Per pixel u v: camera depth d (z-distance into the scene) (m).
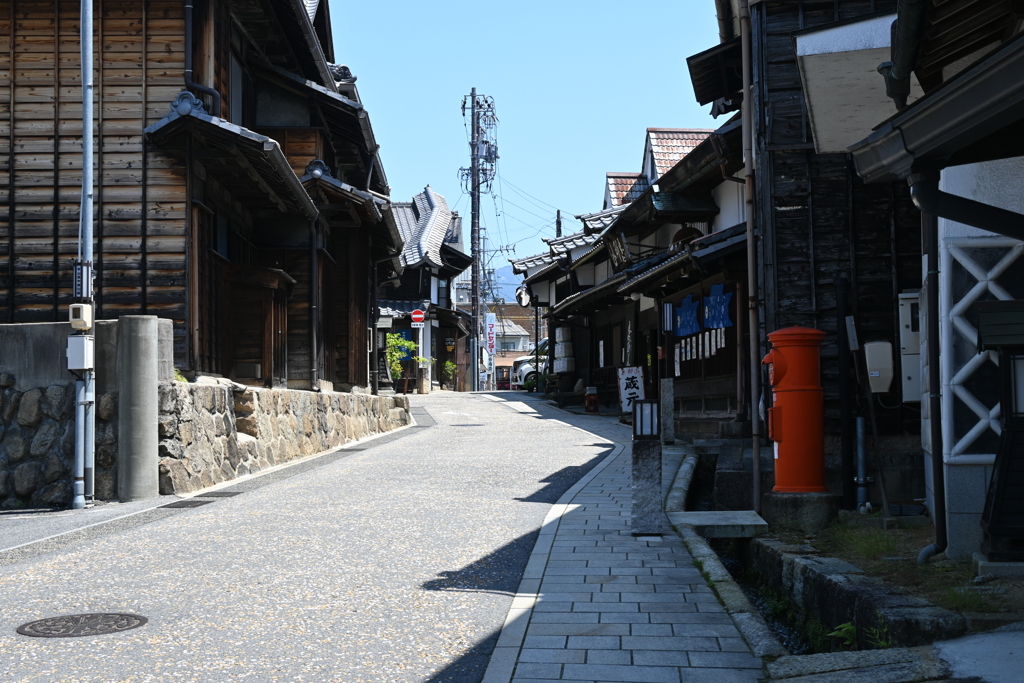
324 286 19.45
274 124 18.50
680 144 24.88
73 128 13.64
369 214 19.47
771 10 12.27
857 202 11.77
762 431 12.55
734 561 8.67
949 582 5.89
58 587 6.46
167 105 13.66
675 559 7.27
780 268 11.81
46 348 11.35
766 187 11.91
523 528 8.66
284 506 9.98
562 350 34.34
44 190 13.58
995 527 5.97
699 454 12.80
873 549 7.03
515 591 6.35
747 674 4.59
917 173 4.72
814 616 6.39
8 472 11.02
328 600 6.07
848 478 9.72
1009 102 3.97
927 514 9.13
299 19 15.85
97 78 13.67
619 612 5.74
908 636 4.99
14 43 13.71
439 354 49.06
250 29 16.62
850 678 4.38
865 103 8.52
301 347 18.06
